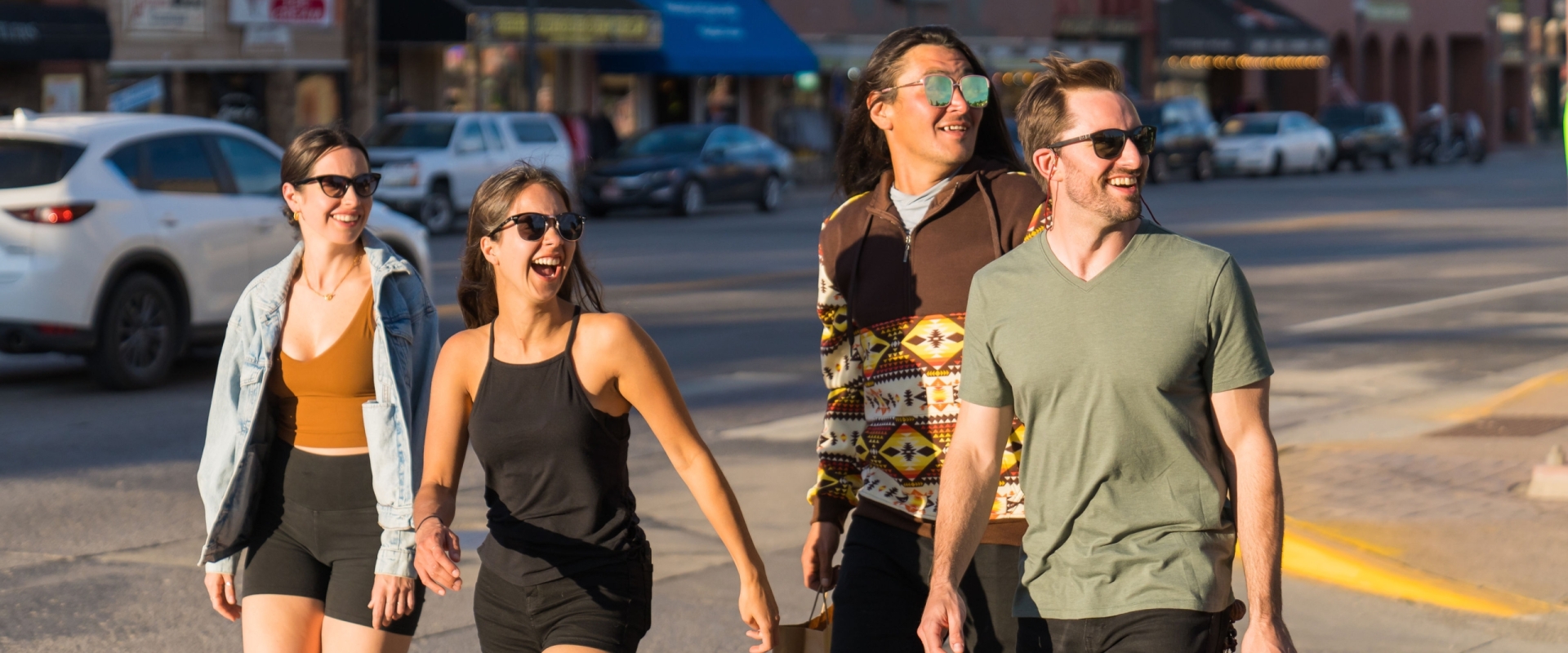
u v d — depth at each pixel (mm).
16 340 10227
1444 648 5457
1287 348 12477
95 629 5609
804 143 40094
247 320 3932
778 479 8016
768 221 26234
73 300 10266
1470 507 7047
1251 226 23531
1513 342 12688
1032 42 45031
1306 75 57188
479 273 3561
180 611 5844
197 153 11234
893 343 3648
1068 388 3094
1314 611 5879
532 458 3391
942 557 3207
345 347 3859
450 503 3473
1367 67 61188
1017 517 3506
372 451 3818
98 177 10453
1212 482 3105
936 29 3748
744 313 14180
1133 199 3068
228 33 25500
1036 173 3211
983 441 3232
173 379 11266
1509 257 19000
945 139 3662
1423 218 25203
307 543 3916
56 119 10867
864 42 40281
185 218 10945
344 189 3885
